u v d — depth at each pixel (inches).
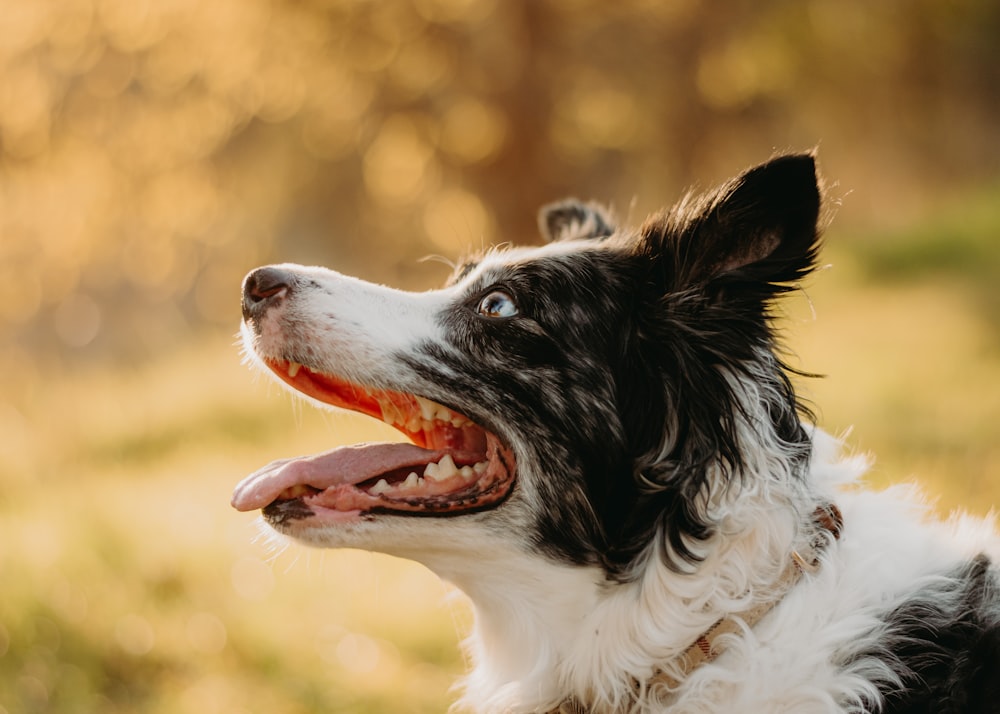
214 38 564.1
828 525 114.6
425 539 119.6
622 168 761.0
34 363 717.9
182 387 448.8
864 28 685.9
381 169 662.5
